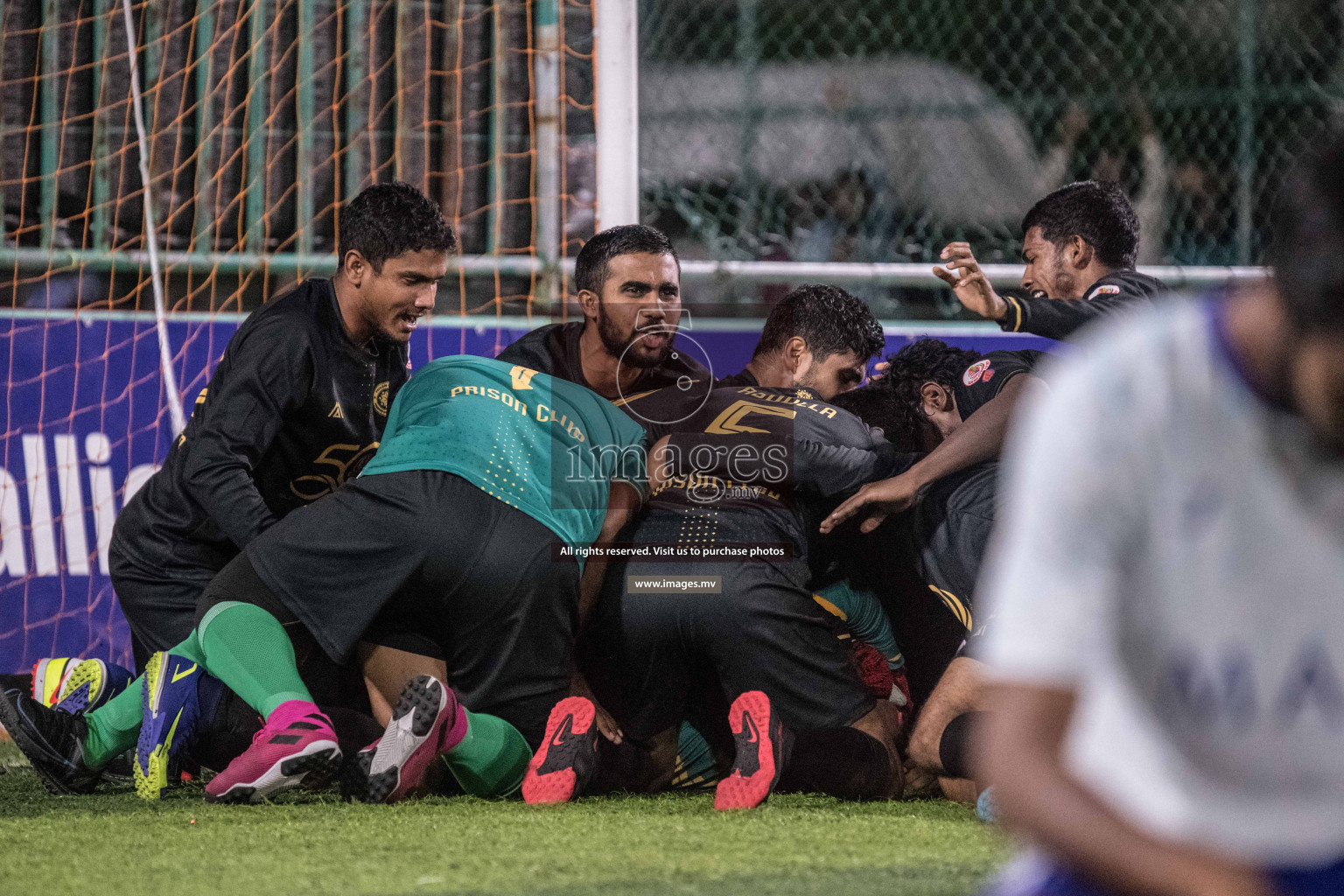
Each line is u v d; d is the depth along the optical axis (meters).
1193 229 19.62
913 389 9.82
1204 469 2.55
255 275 15.09
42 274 14.65
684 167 20.73
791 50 22.36
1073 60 22.08
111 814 7.79
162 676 8.41
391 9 15.59
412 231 9.45
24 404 13.81
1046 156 21.20
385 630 8.54
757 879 5.75
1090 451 2.54
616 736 8.74
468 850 6.45
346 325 9.75
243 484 9.16
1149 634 2.75
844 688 8.47
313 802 8.15
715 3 21.70
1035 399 9.04
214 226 15.44
